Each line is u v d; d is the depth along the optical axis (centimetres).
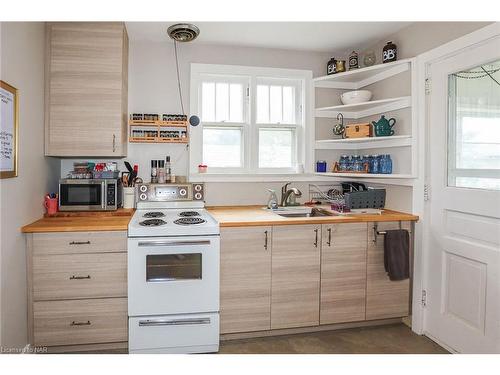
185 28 259
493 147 202
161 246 220
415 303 261
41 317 216
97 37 251
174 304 225
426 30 247
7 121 186
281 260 245
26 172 215
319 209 300
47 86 247
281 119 330
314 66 329
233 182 316
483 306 208
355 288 256
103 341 223
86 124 251
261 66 318
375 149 310
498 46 194
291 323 249
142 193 289
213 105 315
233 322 240
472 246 215
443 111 235
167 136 293
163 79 301
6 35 186
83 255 219
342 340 248
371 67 280
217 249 229
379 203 286
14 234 199
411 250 266
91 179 265
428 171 251
